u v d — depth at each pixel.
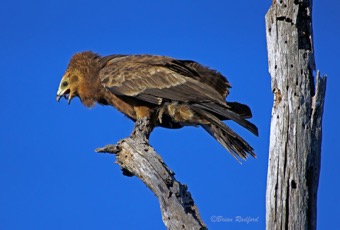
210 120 17.20
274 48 13.45
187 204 13.18
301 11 13.45
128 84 18.36
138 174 13.94
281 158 12.80
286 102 13.04
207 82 18.59
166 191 13.18
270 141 13.12
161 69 18.39
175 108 17.86
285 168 12.74
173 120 18.22
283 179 12.72
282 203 12.63
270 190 12.83
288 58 13.25
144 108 18.38
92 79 19.55
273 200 12.73
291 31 13.36
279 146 12.89
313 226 12.64
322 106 12.98
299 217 12.52
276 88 13.27
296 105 12.95
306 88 13.09
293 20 13.35
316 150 12.86
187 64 18.83
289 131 12.88
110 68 19.00
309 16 13.45
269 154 13.05
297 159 12.72
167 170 13.56
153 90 18.06
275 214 12.66
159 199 13.18
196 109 17.58
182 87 17.86
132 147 14.24
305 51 13.28
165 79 18.12
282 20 13.48
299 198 12.58
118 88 18.42
